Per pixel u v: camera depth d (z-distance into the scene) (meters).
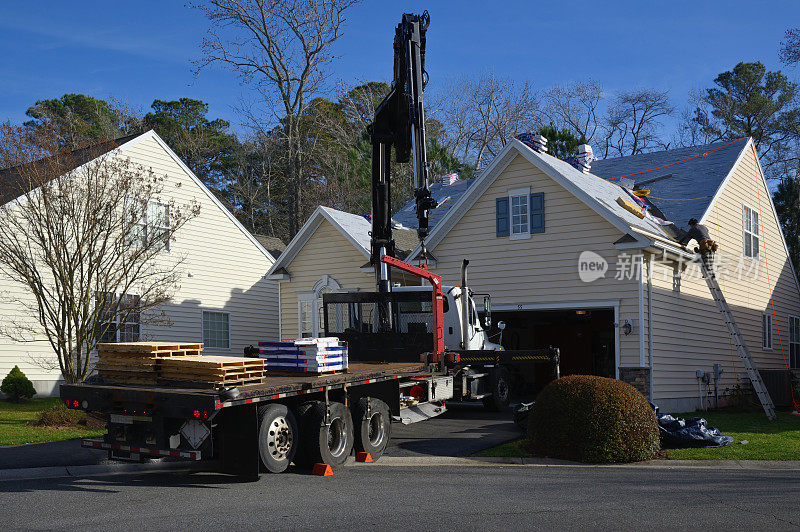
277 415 9.15
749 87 51.75
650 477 9.41
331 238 22.17
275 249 33.09
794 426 14.65
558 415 10.92
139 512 7.35
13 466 9.82
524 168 19.03
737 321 22.39
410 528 6.64
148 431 8.72
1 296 19.09
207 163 52.56
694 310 19.80
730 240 22.06
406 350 13.43
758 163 24.77
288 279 22.77
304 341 10.38
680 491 8.40
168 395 8.38
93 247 15.68
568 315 22.86
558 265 18.33
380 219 13.76
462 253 19.83
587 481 9.10
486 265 19.42
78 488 8.71
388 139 13.86
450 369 13.94
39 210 14.92
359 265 21.59
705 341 20.31
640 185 23.12
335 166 43.69
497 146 48.62
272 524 6.81
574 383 11.10
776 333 25.58
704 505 7.62
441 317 13.55
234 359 8.84
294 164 39.94
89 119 50.69
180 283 24.36
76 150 17.50
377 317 13.66
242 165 50.97
